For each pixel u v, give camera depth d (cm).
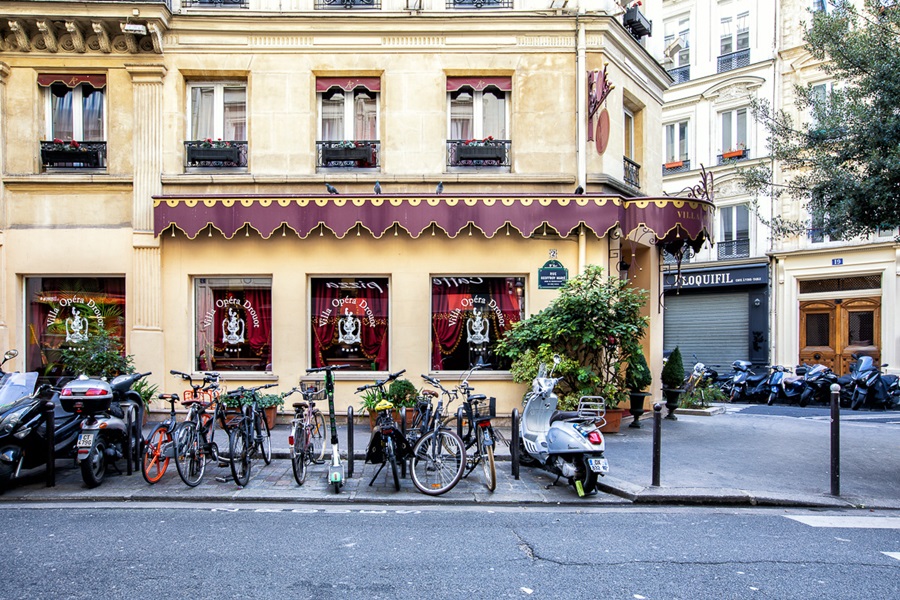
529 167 1163
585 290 1056
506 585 457
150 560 502
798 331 2223
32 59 1144
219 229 1099
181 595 433
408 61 1162
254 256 1145
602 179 1149
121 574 471
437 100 1162
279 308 1144
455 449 716
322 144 1163
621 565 499
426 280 1154
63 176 1138
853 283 2100
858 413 1572
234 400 808
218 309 1167
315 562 500
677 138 2583
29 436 726
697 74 2505
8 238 1142
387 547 539
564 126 1169
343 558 510
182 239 1145
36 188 1146
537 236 1158
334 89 1178
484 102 1194
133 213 1138
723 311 2402
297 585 453
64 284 1164
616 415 1096
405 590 446
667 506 698
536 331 1052
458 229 1093
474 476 805
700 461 879
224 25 1143
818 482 773
